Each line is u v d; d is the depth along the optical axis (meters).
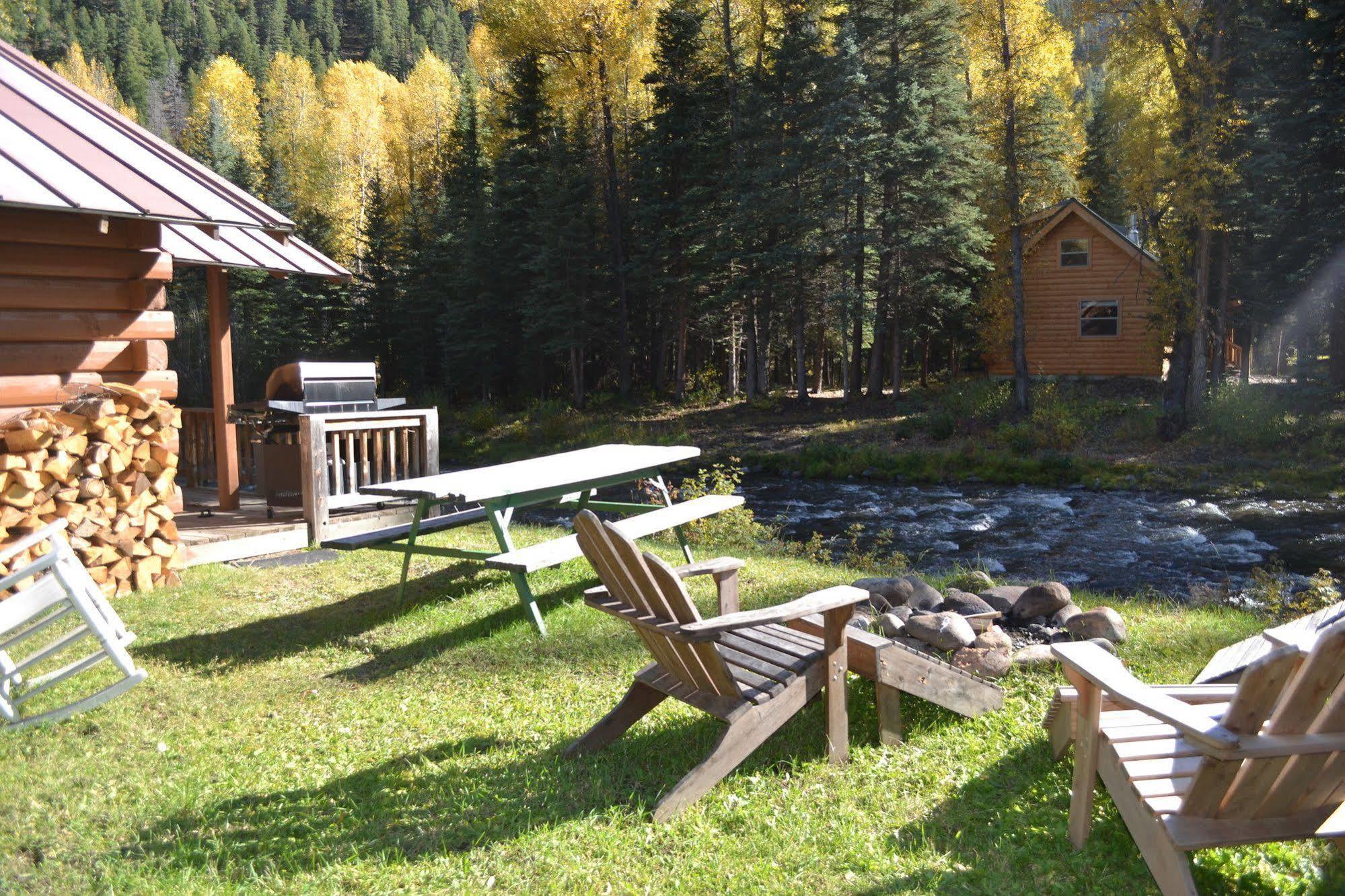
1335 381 22.77
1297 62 20.73
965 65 29.39
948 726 3.98
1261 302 23.89
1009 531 14.78
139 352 7.14
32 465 6.04
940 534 14.73
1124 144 21.55
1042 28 22.94
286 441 9.08
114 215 6.10
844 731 3.65
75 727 4.25
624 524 6.28
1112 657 2.85
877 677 3.71
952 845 3.03
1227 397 21.00
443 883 2.87
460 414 33.22
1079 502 16.91
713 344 33.97
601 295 31.33
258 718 4.41
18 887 2.88
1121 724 3.00
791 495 18.80
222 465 9.07
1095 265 26.81
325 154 57.19
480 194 37.81
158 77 79.06
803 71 24.56
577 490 6.67
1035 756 3.62
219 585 6.89
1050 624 5.64
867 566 9.39
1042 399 23.91
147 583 6.72
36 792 3.56
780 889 2.78
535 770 3.67
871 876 2.84
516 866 2.96
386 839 3.16
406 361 37.25
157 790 3.60
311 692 4.76
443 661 5.16
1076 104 38.94
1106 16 20.81
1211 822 2.38
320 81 80.62
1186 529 14.16
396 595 6.57
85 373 6.85
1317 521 14.58
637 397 32.09
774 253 25.25
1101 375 26.98
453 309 33.38
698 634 3.10
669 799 3.25
